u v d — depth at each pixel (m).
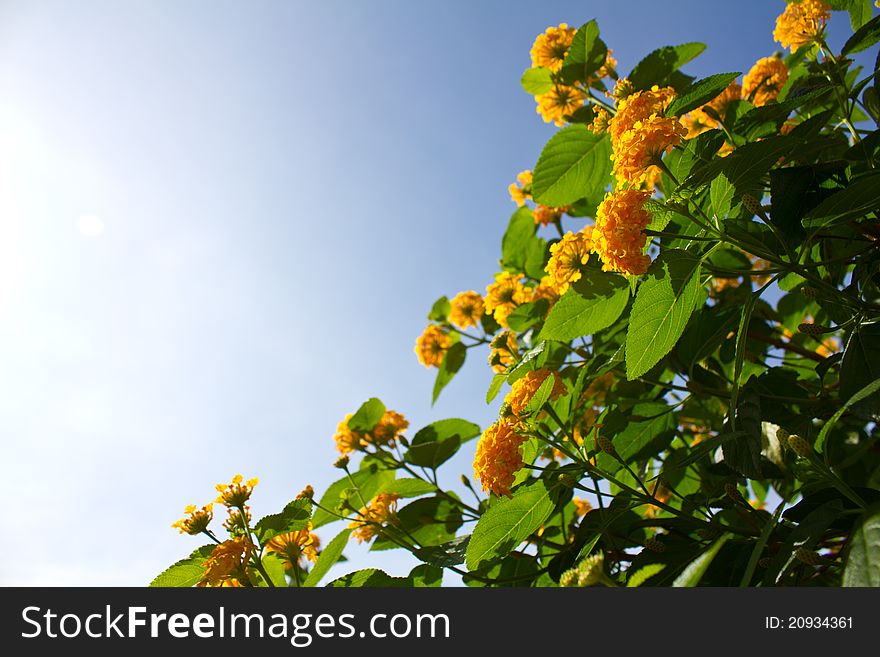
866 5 2.44
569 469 2.18
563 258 2.35
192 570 2.34
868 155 2.20
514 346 3.06
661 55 2.68
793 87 2.64
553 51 3.07
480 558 2.28
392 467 3.32
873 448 2.23
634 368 2.01
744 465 1.98
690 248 2.05
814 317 3.05
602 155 2.83
